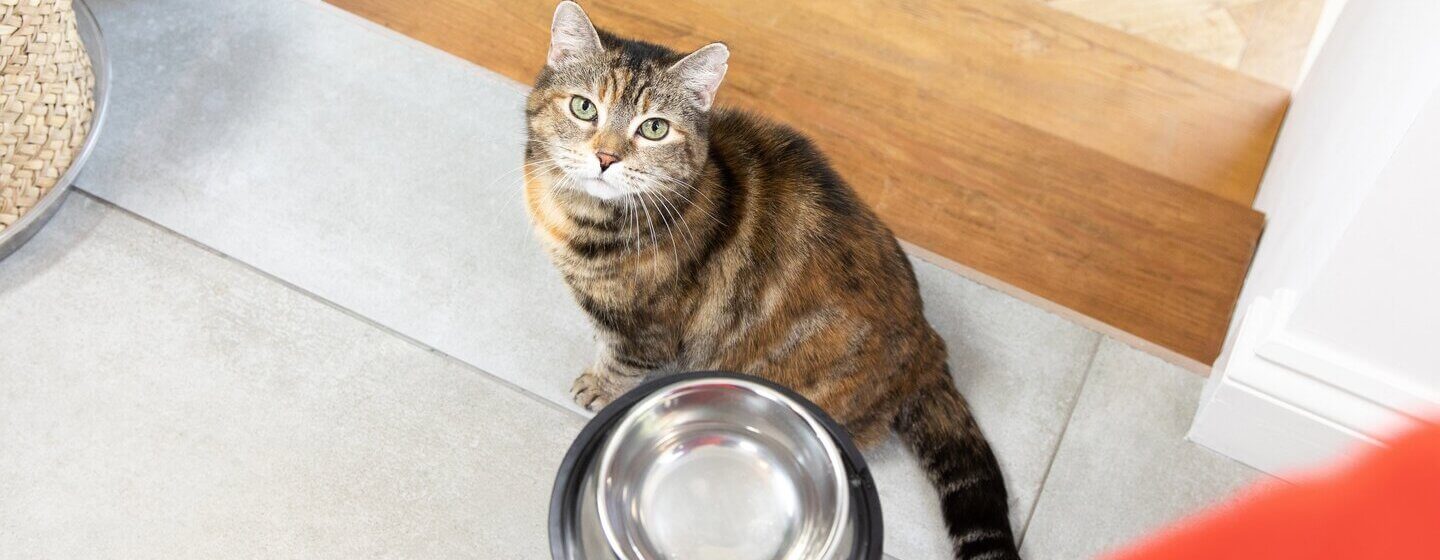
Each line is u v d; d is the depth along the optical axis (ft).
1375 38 4.97
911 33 6.75
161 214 5.89
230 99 6.24
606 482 3.84
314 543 5.11
